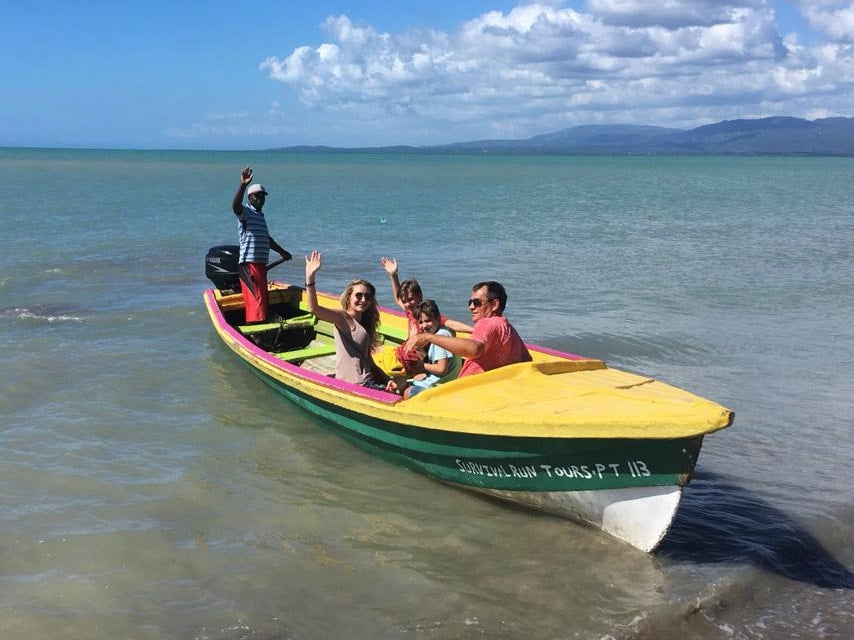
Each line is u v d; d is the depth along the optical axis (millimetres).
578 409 5375
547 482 5676
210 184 49562
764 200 41031
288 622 4680
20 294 13531
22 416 7734
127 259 17656
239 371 9562
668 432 4793
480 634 4586
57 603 4766
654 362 10008
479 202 37594
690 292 14328
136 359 9836
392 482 6664
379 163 139250
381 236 22875
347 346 7176
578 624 4676
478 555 5473
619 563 5344
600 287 14727
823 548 5586
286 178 65688
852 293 14391
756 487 6531
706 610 4805
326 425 7547
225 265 11383
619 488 5320
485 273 16234
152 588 4973
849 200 41219
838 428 7805
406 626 4656
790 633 4605
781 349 10609
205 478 6605
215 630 4578
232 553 5441
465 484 6324
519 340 6492
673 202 38969
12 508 5891
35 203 31453
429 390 6152
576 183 61969
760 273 16453
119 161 113125
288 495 6371
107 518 5828
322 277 16250
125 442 7277
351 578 5176
